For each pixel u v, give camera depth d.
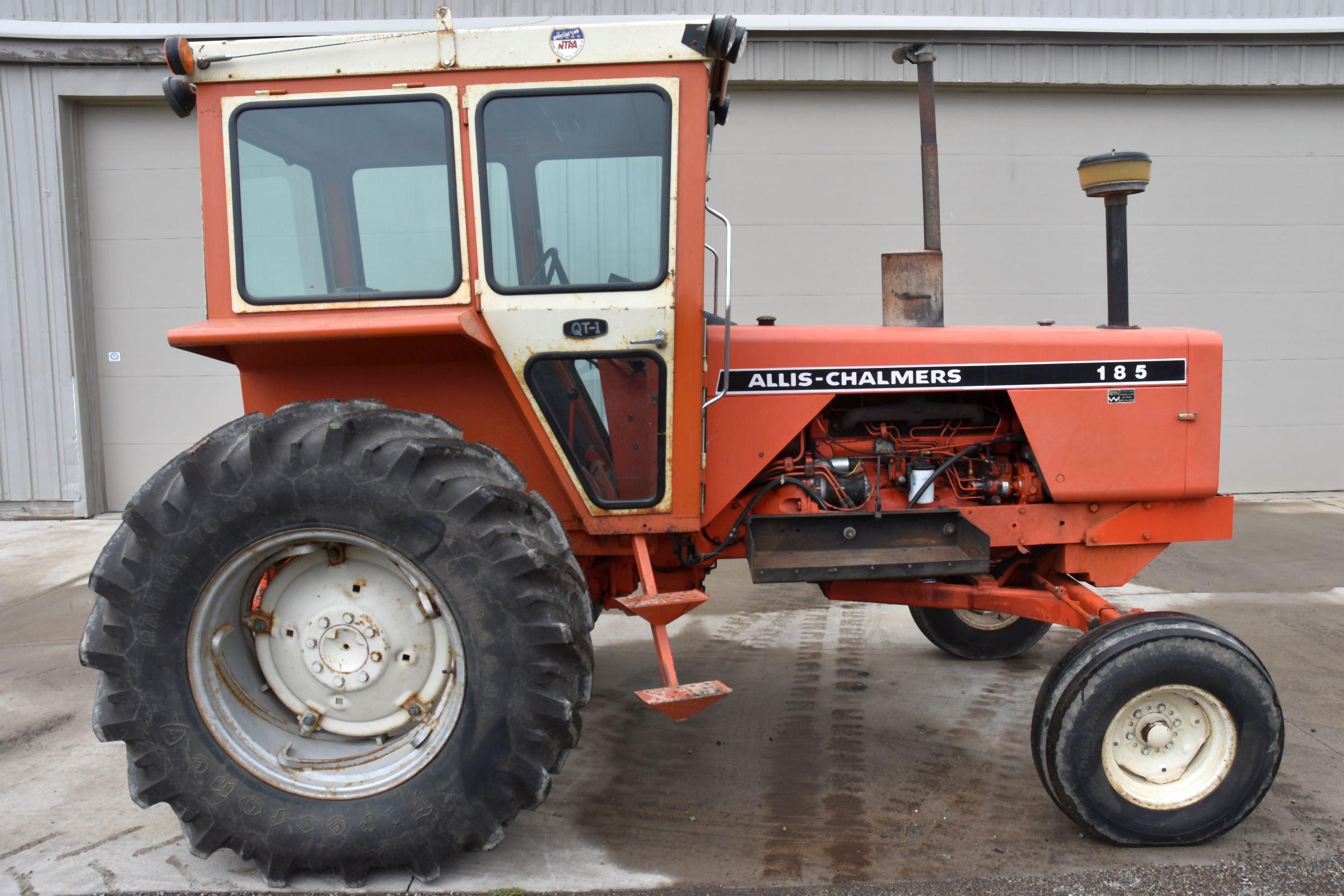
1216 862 2.37
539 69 2.44
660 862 2.40
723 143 6.34
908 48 3.01
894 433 3.04
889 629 4.32
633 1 6.14
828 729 3.22
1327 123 6.47
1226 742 2.42
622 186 2.48
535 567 2.19
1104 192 3.10
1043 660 3.90
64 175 6.22
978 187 6.44
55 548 5.71
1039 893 2.24
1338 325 6.61
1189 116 6.44
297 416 2.27
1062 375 2.95
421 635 2.34
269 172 2.48
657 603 2.40
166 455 6.63
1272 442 6.68
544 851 2.46
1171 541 3.05
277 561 2.35
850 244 6.45
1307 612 4.32
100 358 6.53
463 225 2.47
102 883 2.34
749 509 2.93
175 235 6.43
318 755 2.37
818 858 2.41
